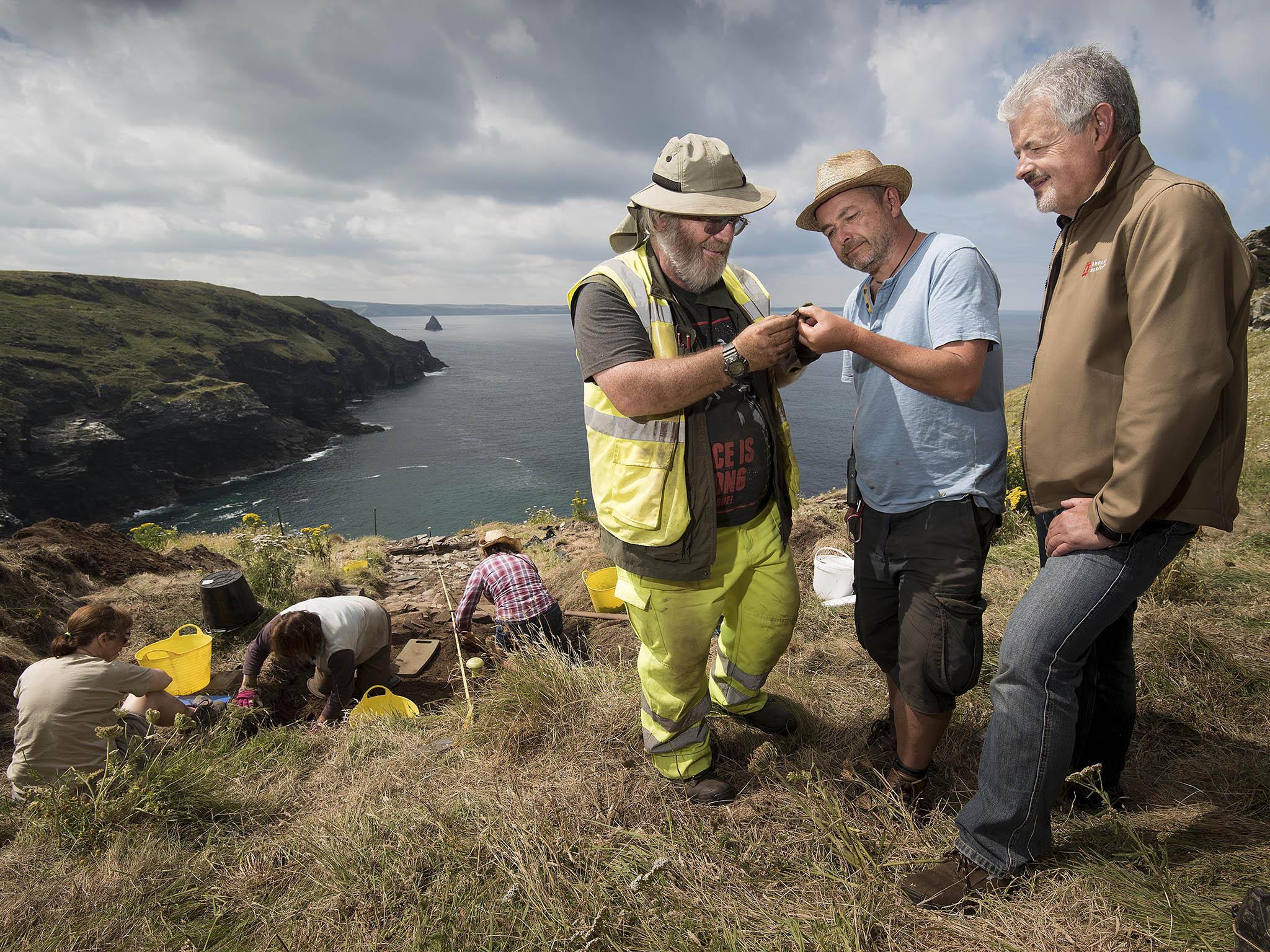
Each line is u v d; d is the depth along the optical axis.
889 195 1.98
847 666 3.31
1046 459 1.79
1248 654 2.92
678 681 2.19
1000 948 1.55
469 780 2.48
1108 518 1.51
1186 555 3.83
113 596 5.86
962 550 1.92
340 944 1.80
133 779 2.54
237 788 2.68
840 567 4.30
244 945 1.85
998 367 1.95
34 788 2.44
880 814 2.05
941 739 2.28
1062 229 1.88
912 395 1.96
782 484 2.28
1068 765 1.69
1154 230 1.48
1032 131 1.70
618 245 2.29
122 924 1.96
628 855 1.98
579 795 2.26
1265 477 6.02
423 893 1.91
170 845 2.29
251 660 4.16
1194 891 1.63
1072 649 1.64
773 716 2.63
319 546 8.27
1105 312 1.63
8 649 4.59
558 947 1.70
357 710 3.73
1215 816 1.97
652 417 1.97
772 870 1.90
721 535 2.15
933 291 1.88
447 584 7.50
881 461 2.04
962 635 1.92
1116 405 1.66
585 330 1.99
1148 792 2.15
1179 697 2.64
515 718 2.73
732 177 1.95
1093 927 1.56
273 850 2.21
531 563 4.88
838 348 1.78
